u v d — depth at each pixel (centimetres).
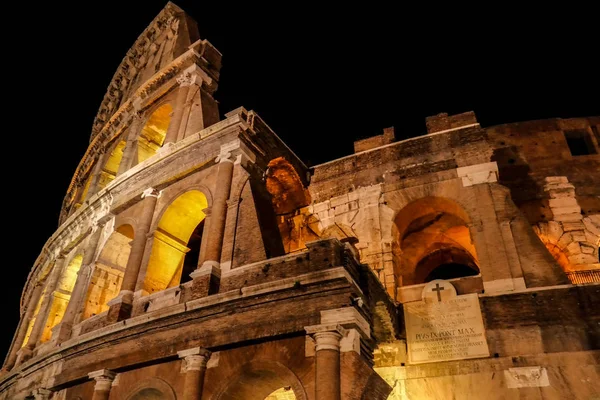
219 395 2039
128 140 3803
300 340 1981
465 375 2222
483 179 2722
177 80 3638
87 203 3575
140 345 2369
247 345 2086
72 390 2669
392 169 3016
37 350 3216
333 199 3123
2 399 3234
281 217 3353
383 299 2277
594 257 2697
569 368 2098
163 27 4706
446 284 2466
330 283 1967
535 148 3117
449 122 3052
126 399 2327
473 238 2572
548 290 2289
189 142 3008
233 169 2753
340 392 1772
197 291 2306
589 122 3164
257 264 2262
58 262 3706
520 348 2198
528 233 2488
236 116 2847
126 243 3353
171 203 2944
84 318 3058
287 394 2727
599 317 2162
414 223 3145
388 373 2333
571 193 2908
